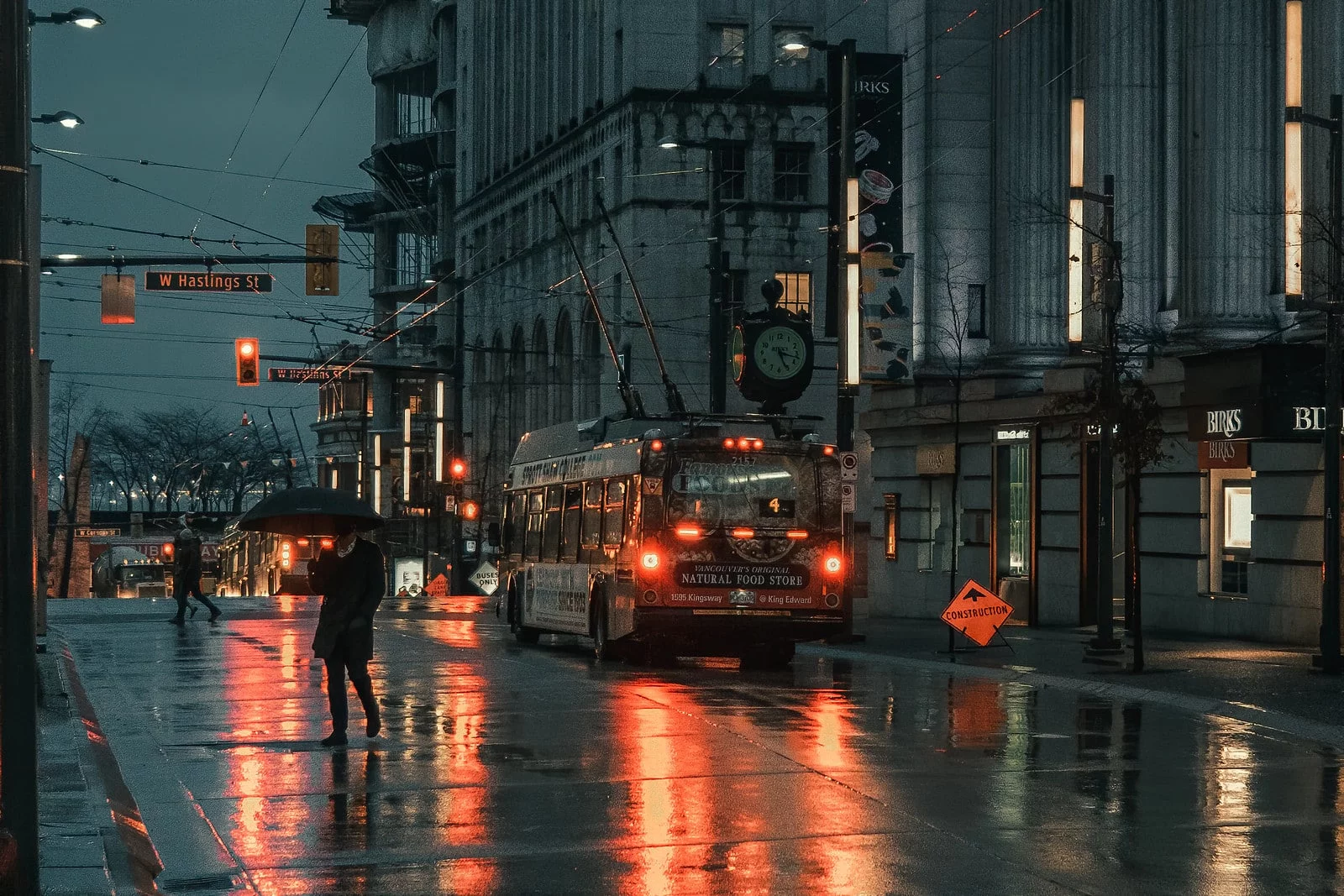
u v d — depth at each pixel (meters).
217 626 42.31
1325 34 32.91
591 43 84.25
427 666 29.89
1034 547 40.72
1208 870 11.54
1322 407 29.69
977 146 45.62
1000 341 43.56
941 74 45.62
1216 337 35.91
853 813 13.82
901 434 47.25
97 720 21.14
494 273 99.88
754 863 11.78
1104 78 39.91
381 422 129.25
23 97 9.82
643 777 15.88
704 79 78.81
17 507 9.59
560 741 18.61
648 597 29.52
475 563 85.00
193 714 21.81
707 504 29.86
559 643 38.03
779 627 29.83
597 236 82.62
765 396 37.84
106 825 12.53
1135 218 39.47
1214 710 21.73
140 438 163.38
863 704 22.94
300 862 12.05
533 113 93.25
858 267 35.59
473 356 103.44
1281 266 36.09
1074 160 30.52
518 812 13.97
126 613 49.47
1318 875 11.39
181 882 11.45
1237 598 34.34
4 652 9.49
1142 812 13.90
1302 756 17.55
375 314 132.75
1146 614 37.22
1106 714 21.62
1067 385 39.06
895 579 47.84
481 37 104.38
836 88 44.97
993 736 19.08
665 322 78.06
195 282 39.69
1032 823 13.36
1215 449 33.81
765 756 17.33
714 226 48.50
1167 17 38.91
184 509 199.75
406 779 15.88
